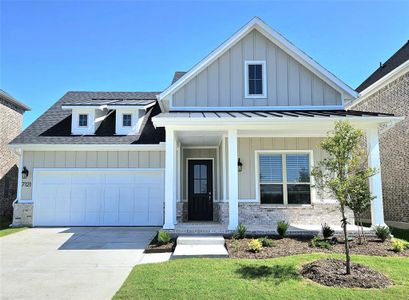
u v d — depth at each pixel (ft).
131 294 18.37
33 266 25.26
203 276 21.26
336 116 33.91
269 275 21.26
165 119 33.63
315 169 23.71
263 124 34.50
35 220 47.83
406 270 22.06
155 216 48.26
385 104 49.93
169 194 34.78
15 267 25.00
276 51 43.47
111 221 48.11
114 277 22.31
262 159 42.11
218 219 45.32
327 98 42.78
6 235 39.52
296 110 42.16
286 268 22.65
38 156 48.96
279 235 33.32
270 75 43.01
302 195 41.52
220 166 45.16
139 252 29.78
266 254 26.96
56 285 20.71
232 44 43.04
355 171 23.13
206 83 42.50
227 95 42.39
